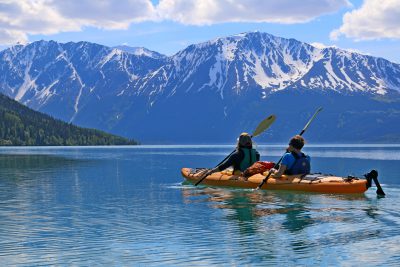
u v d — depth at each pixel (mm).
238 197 17969
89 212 14883
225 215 13961
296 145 19672
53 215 14406
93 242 10734
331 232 11383
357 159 58500
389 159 58406
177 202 16875
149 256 9578
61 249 10156
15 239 11086
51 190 21547
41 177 29297
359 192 18312
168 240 10828
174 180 26469
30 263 9180
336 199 17000
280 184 19469
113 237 11203
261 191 19562
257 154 21719
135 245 10422
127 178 28109
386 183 23516
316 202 16328
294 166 19672
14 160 57812
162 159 60469
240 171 21469
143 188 22000
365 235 11016
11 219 13742
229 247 10133
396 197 17422
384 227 11867
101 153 94188
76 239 11047
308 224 12383
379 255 9406
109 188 22219
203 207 15594
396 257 9258
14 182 25766
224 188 21094
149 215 14141
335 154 82625
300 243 10367
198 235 11281
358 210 14539
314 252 9664
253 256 9461
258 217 13547
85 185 23859
